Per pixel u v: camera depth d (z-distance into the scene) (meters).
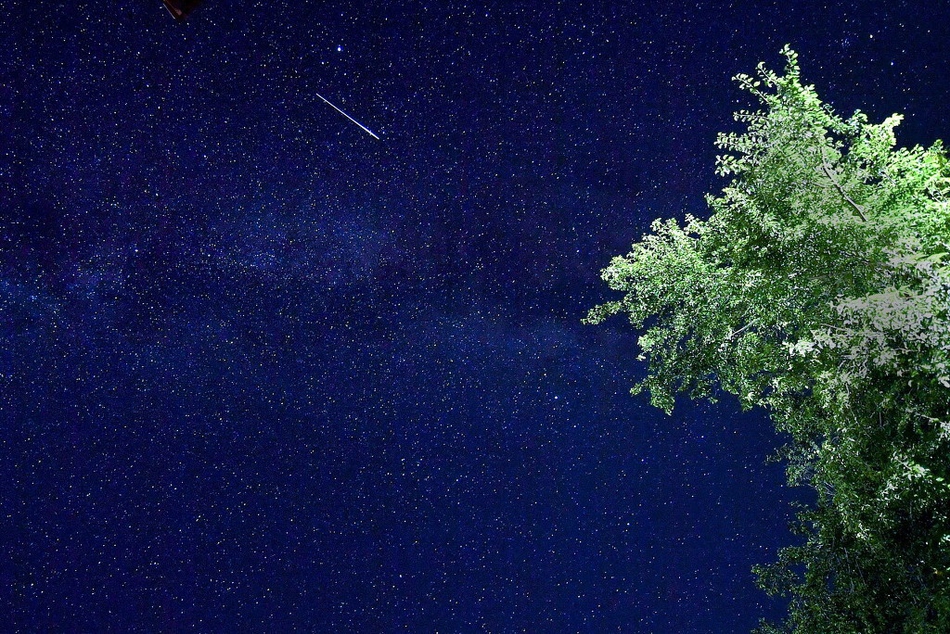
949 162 7.13
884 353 5.88
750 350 8.63
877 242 6.25
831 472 6.61
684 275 9.23
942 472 5.80
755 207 7.05
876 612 6.95
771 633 8.73
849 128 6.91
